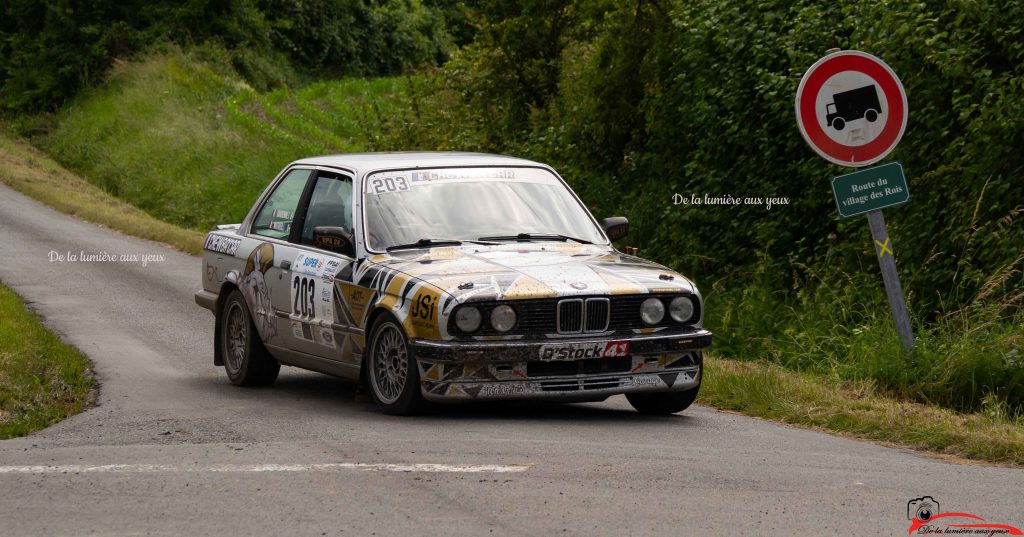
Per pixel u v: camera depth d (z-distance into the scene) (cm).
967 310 1582
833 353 1645
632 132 2733
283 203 1487
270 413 1263
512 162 1418
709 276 2241
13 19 8306
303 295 1369
